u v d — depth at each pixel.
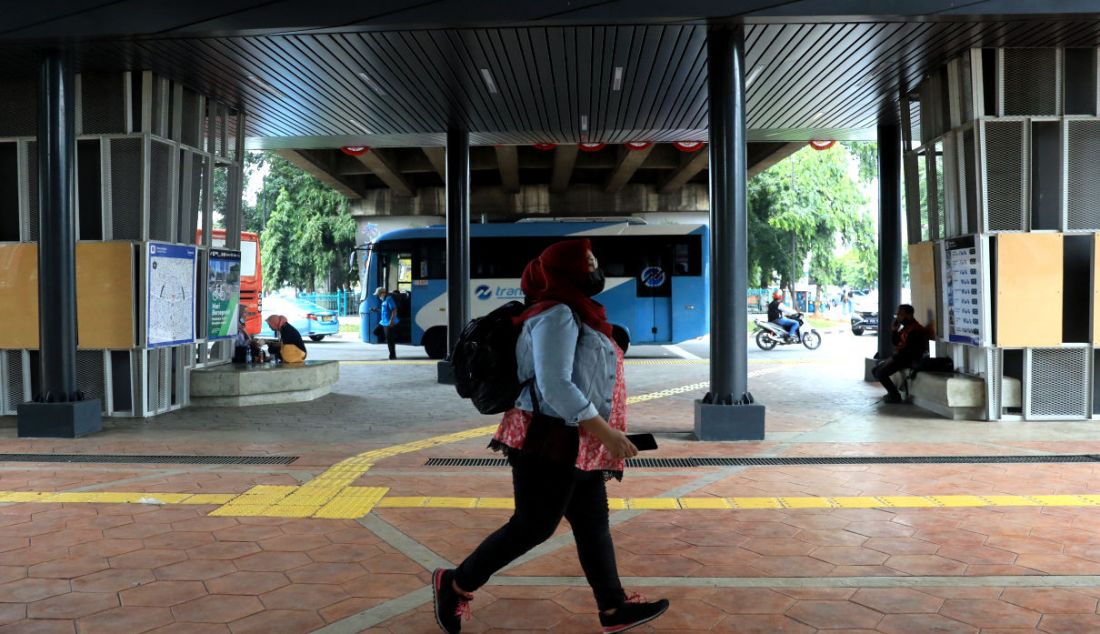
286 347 11.67
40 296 8.29
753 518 5.13
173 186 9.66
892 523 4.99
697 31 8.01
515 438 3.00
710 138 7.93
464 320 13.00
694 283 18.34
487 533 4.85
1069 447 7.44
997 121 8.71
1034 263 8.67
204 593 3.87
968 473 6.38
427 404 10.71
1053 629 3.41
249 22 7.57
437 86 10.15
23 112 9.46
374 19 7.47
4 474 6.47
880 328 12.88
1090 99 8.77
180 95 9.76
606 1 7.30
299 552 4.49
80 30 7.76
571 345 2.80
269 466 6.77
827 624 3.48
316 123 12.28
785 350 19.88
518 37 8.18
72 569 4.21
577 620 3.52
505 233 18.84
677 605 3.69
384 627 3.47
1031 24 7.76
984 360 9.05
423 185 31.53
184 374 10.23
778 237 35.22
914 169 10.51
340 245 39.00
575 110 11.59
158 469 6.65
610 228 18.56
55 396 8.30
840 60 9.10
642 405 10.59
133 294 9.21
